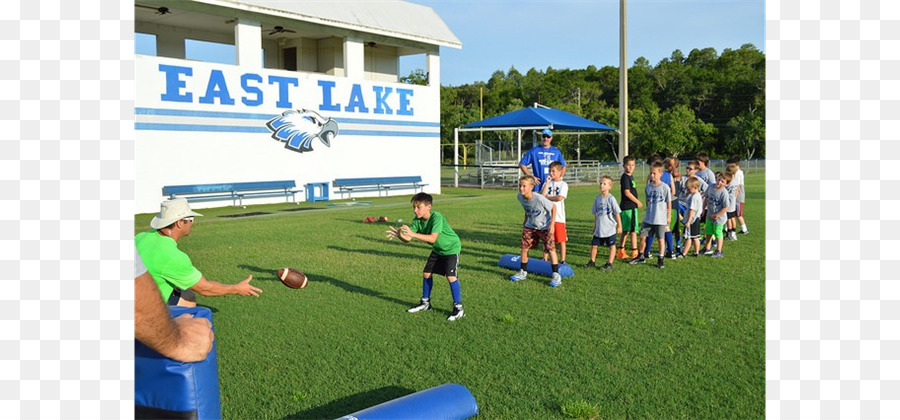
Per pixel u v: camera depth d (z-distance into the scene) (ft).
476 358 16.71
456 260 20.76
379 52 86.53
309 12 68.90
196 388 8.49
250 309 21.94
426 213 21.09
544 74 279.08
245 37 64.75
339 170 74.43
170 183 59.31
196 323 8.63
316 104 71.36
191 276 16.03
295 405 13.70
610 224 29.12
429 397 12.43
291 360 16.62
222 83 62.69
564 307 22.12
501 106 243.60
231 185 63.21
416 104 82.94
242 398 14.07
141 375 8.58
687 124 180.14
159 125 58.23
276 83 67.36
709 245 34.01
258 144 66.18
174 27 75.46
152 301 7.41
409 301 23.20
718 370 15.65
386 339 18.44
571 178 115.65
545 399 13.91
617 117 187.21
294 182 68.54
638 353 17.02
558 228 28.25
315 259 32.37
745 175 133.80
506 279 27.30
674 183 35.17
